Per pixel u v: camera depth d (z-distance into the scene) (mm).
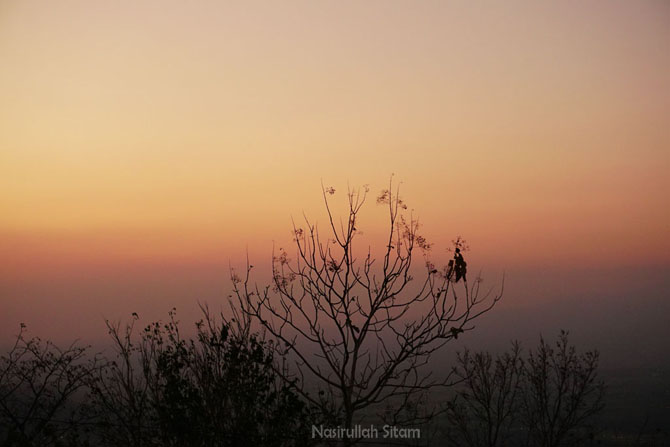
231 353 11078
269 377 11031
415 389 11430
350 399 11195
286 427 10812
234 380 10953
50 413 11094
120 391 11078
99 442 10820
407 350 11500
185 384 10859
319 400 11133
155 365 11148
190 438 10672
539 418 16203
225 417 10922
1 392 11383
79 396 11242
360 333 11656
